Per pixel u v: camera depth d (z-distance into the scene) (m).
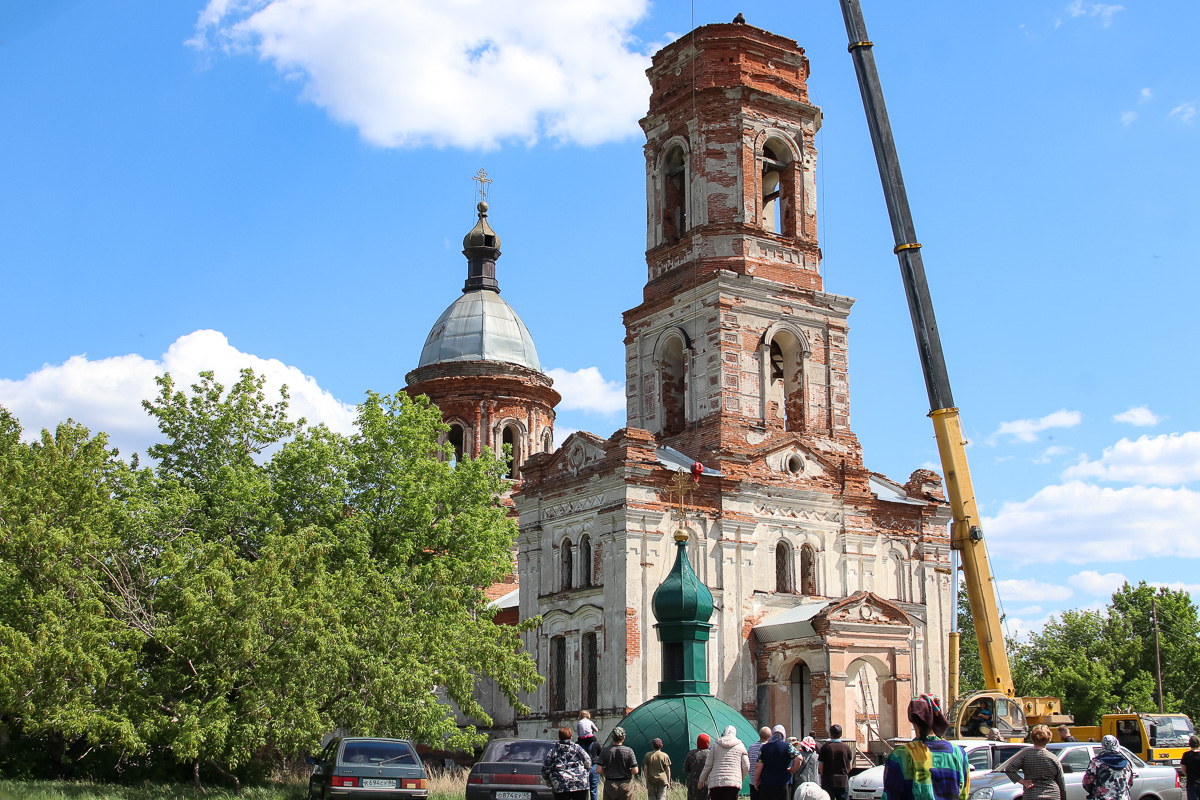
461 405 70.56
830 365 53.75
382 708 38.09
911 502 53.72
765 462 50.44
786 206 54.91
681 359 54.47
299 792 35.03
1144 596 89.94
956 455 37.16
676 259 54.25
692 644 36.44
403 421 48.72
